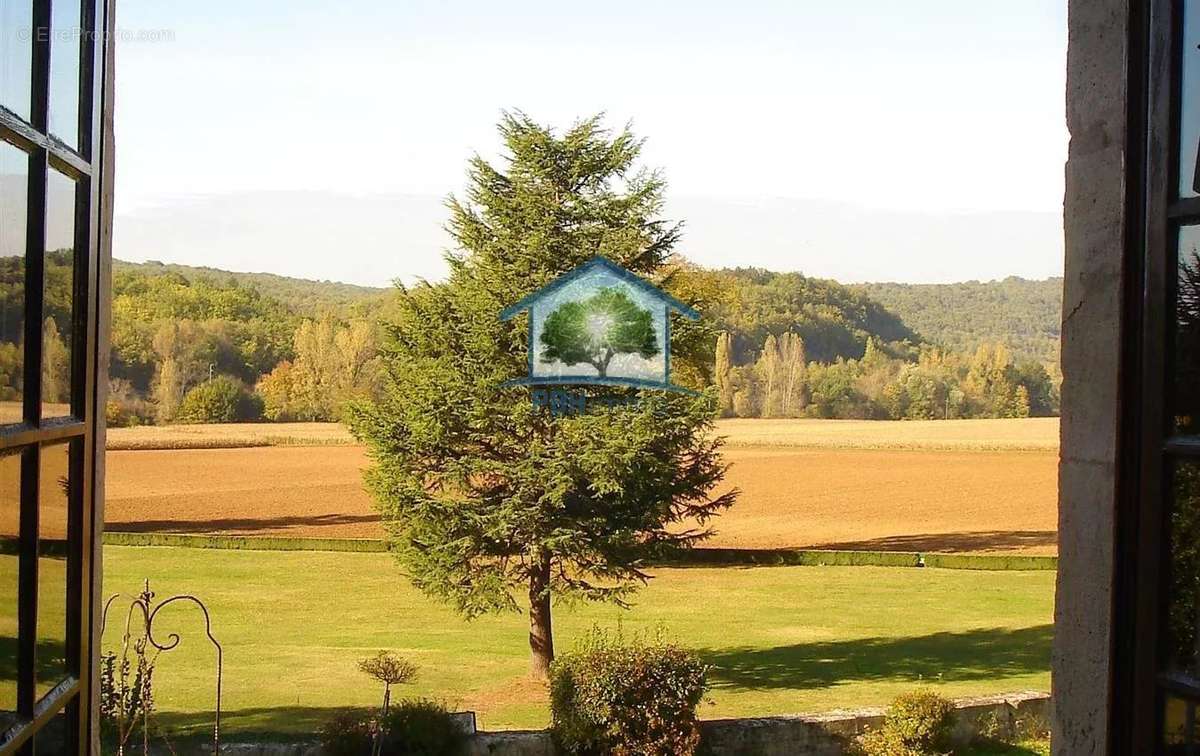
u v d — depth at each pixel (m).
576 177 21.44
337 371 79.38
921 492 54.84
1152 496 2.85
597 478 20.33
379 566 37.25
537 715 19.12
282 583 34.09
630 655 14.47
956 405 91.69
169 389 79.44
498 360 20.80
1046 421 86.81
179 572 35.81
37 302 2.79
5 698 2.63
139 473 58.16
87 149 3.20
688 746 14.25
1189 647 2.74
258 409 80.00
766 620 29.77
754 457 66.38
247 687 21.05
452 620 29.02
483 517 20.66
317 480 56.31
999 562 38.28
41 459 2.82
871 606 31.88
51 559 2.94
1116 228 3.04
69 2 3.02
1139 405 2.92
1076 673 3.16
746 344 102.06
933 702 15.10
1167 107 2.84
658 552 21.27
